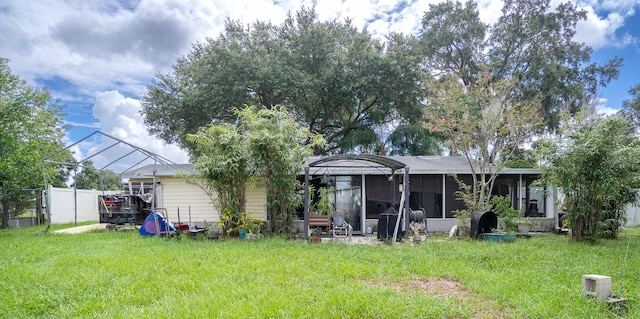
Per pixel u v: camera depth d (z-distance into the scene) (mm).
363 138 21922
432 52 24891
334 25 23266
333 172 12078
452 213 12570
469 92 13352
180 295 4828
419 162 13516
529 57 22672
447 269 6172
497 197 11672
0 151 12562
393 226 10047
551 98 21672
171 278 5602
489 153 12703
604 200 9555
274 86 19562
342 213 11617
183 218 12438
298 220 11938
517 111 13320
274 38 22625
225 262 6699
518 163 13047
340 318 4000
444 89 13984
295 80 19688
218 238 10414
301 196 11422
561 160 9633
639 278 5516
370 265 6484
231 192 10969
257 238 10180
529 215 12797
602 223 9492
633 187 9438
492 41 24078
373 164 12180
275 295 4633
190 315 4039
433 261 6828
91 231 12180
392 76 20766
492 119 12180
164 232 10578
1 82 13711
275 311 4125
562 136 9922
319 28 21344
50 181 17938
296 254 7543
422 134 20828
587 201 9461
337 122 24500
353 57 21188
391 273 5945
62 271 6109
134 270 6082
